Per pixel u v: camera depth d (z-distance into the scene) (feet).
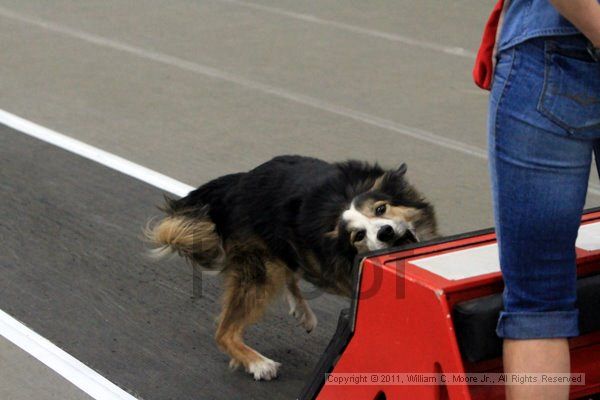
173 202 22.02
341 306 22.84
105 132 35.29
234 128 35.53
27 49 47.06
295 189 19.75
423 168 31.07
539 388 12.20
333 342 15.25
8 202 29.12
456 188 29.32
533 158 11.53
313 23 51.55
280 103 38.37
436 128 35.04
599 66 11.13
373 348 14.05
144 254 25.57
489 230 15.48
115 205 28.68
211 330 21.84
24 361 20.42
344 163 20.33
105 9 55.57
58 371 19.95
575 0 10.46
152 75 42.63
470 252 14.29
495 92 11.79
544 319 12.15
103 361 20.43
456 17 51.96
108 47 47.37
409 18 52.06
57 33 50.11
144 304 23.03
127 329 21.86
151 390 19.26
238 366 20.07
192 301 23.17
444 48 45.98
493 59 11.93
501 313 12.44
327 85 40.63
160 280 24.26
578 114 11.28
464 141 33.60
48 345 21.07
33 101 39.11
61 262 25.23
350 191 19.06
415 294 13.05
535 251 11.96
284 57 45.09
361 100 38.52
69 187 30.17
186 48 47.06
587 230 15.28
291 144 33.71
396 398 13.79
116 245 26.12
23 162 32.40
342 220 18.43
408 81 40.93
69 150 33.47
